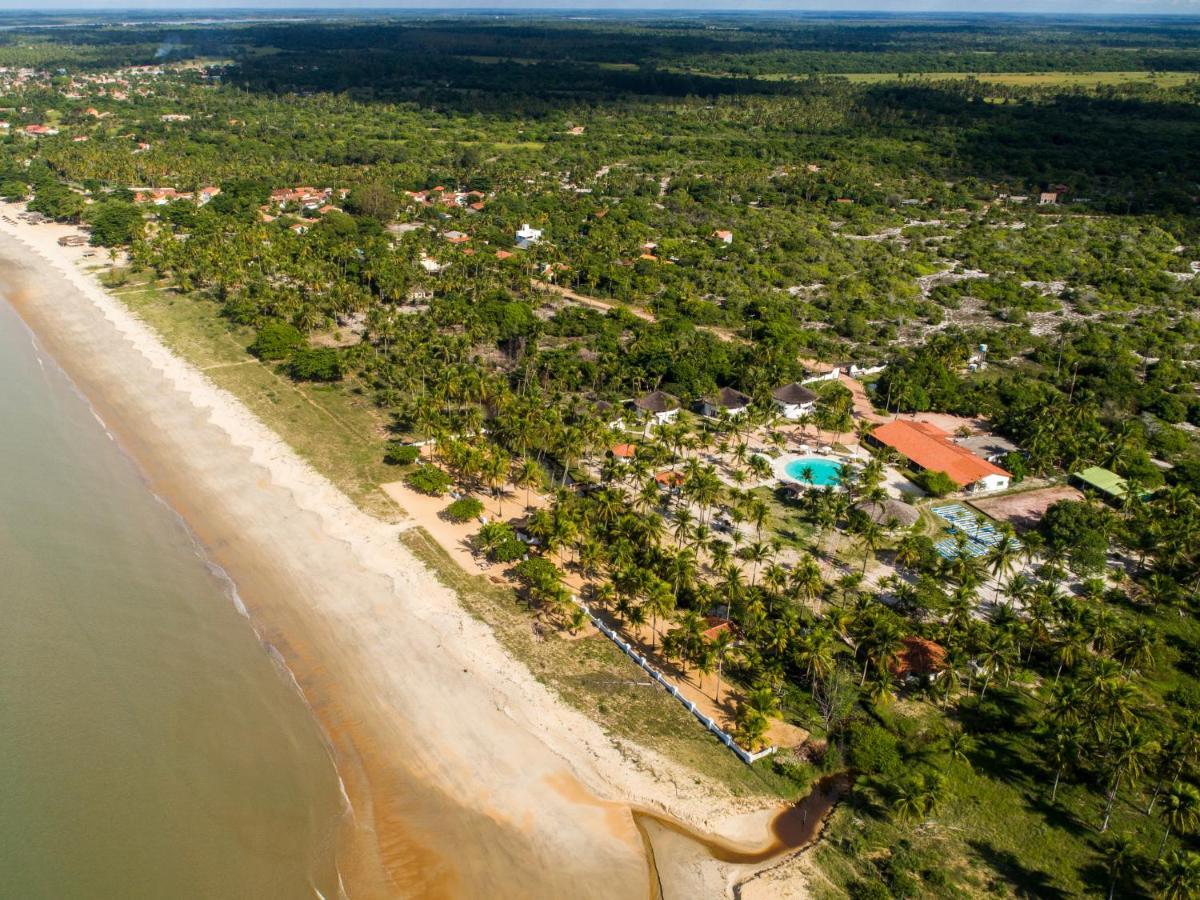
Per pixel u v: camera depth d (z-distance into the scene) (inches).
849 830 2721.5
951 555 4178.2
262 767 2903.5
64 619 3563.0
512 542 3934.5
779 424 5497.1
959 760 2960.1
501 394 5147.6
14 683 3213.6
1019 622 3432.6
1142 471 4923.7
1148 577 4089.6
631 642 3494.1
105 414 5315.0
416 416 5059.1
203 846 2625.5
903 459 5004.9
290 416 5354.3
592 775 2915.8
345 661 3380.9
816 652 3166.8
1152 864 2605.8
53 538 4094.5
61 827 2662.4
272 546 4067.4
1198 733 2829.7
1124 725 2866.6
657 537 3705.7
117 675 3275.1
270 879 2529.5
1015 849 2674.7
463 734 3063.5
